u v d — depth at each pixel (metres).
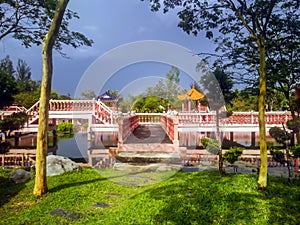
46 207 5.05
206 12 6.78
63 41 9.73
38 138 5.84
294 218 4.04
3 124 11.14
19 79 39.47
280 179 6.70
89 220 4.44
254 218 4.04
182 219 4.00
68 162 8.41
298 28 6.54
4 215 4.77
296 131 8.92
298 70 7.46
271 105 17.91
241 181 6.13
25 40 10.27
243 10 6.09
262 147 5.45
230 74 8.77
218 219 4.02
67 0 5.78
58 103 14.86
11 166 9.37
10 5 9.33
